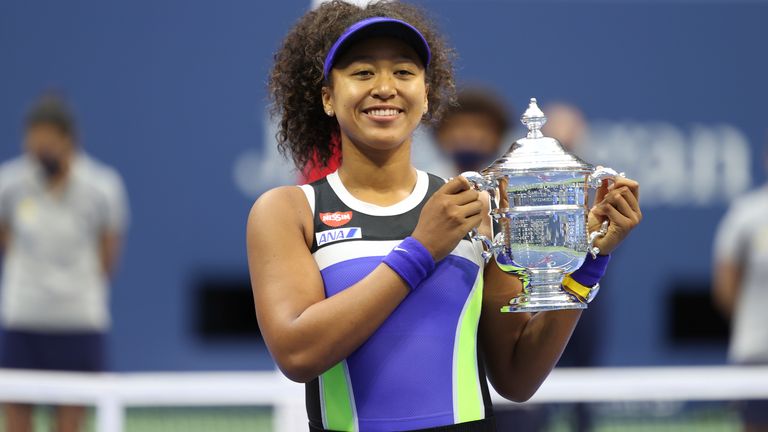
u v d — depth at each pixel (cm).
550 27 2925
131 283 2828
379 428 1003
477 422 1027
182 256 2841
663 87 2962
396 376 1005
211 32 2820
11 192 2575
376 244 1026
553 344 1067
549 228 1027
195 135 2827
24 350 2562
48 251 2572
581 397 1719
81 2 2808
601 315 2089
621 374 1836
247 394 1706
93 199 2619
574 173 1030
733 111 2978
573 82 2933
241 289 2894
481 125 1834
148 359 2847
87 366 2603
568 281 1076
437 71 1153
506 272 1059
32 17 2800
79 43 2809
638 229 2948
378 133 1023
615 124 2945
